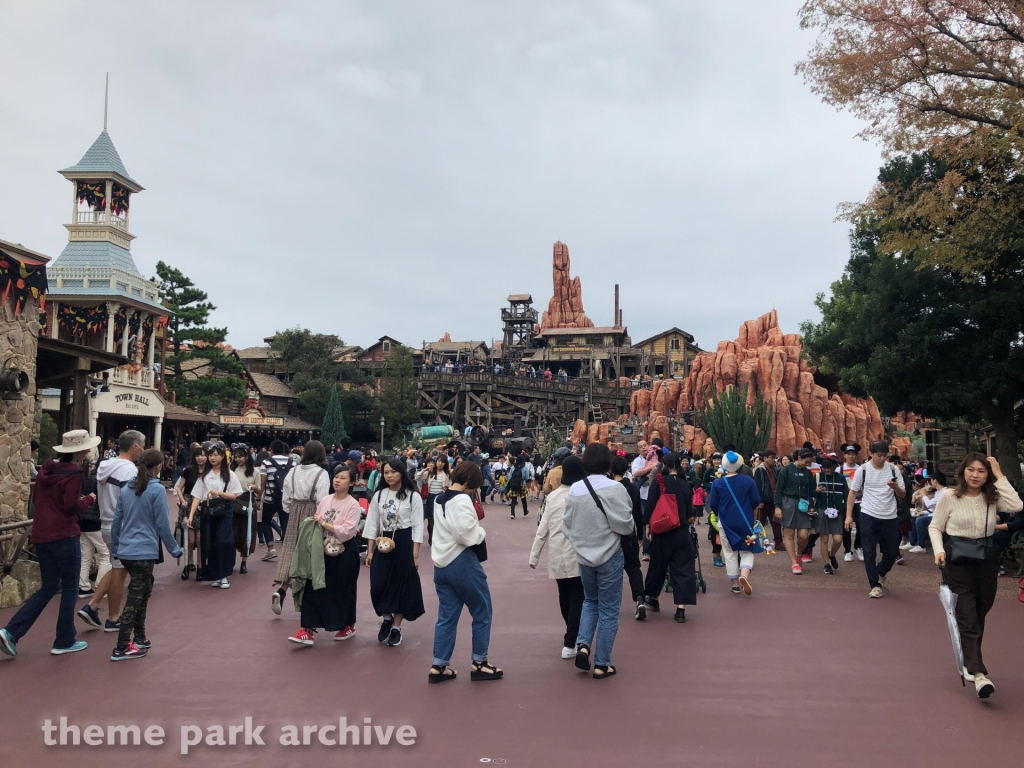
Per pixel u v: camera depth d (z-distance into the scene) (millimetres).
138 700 5512
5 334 10008
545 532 6875
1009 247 12945
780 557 13477
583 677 6094
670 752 4551
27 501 10469
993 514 5805
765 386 42500
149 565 6746
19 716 5188
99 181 35594
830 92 13617
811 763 4398
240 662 6535
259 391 56719
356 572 7430
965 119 13203
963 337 14602
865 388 16547
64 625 6664
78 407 14367
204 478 10234
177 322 45281
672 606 9070
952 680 6012
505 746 4648
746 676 6117
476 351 76250
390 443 55844
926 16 12445
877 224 15000
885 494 9484
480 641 6020
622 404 62344
